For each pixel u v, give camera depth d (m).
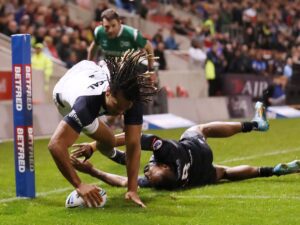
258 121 11.27
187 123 23.70
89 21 33.84
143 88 8.16
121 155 10.29
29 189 9.55
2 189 10.55
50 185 11.08
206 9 40.59
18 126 9.38
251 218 7.91
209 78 30.70
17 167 9.55
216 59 31.03
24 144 9.41
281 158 14.51
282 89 32.47
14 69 9.20
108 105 8.28
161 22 37.66
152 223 7.68
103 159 14.26
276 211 8.29
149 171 10.05
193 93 30.94
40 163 14.05
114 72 8.03
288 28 44.06
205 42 33.97
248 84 31.70
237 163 13.70
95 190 8.43
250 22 39.22
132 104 8.35
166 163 9.94
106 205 8.75
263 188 10.12
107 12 14.80
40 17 26.94
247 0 43.34
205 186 10.40
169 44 33.69
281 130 21.97
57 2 30.17
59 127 8.21
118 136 10.08
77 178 8.35
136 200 8.80
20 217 8.16
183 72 30.39
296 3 46.88
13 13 27.02
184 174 10.01
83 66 9.09
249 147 16.80
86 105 8.23
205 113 28.03
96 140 9.30
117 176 10.58
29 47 9.18
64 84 8.96
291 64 34.38
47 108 21.62
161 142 9.88
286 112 29.38
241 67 32.81
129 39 14.94
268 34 39.16
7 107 20.41
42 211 8.52
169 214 8.17
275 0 45.50
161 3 39.84
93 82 8.53
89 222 7.77
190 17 40.62
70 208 8.62
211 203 8.90
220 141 18.20
